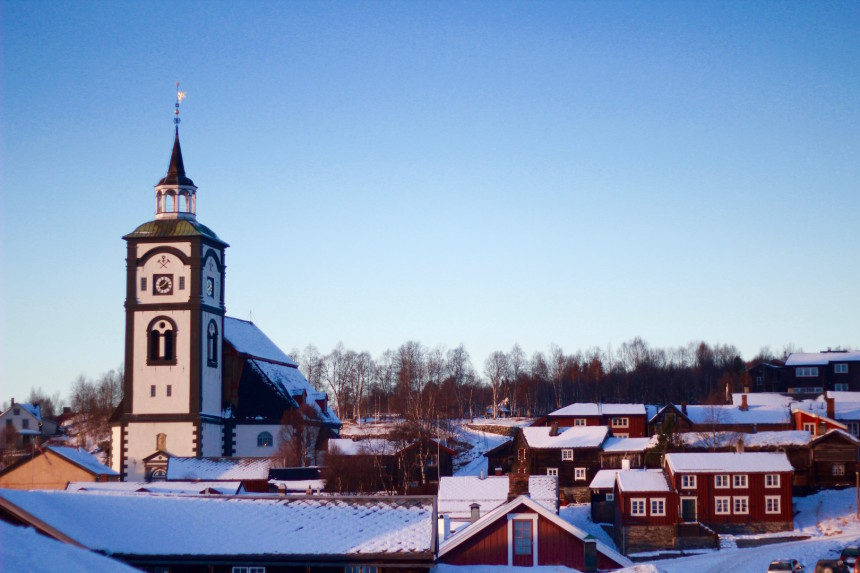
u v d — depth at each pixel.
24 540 26.28
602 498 112.00
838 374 187.50
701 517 104.62
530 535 59.94
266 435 136.00
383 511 53.84
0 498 44.34
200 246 131.75
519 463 129.38
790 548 90.62
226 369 137.75
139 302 131.75
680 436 128.25
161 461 128.25
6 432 191.75
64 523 48.84
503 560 59.56
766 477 105.19
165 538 50.66
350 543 50.66
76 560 25.86
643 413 142.75
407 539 50.78
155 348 131.50
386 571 49.97
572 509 118.88
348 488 120.06
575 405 146.38
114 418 131.75
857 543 90.44
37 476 119.94
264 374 140.25
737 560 84.50
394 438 129.25
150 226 133.25
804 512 110.94
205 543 50.38
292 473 122.06
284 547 50.38
